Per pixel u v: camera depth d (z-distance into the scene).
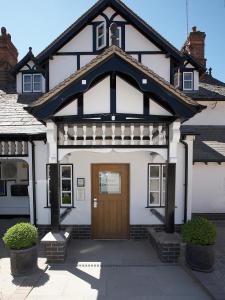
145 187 8.86
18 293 5.44
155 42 9.63
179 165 9.00
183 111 6.59
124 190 8.88
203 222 6.47
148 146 7.02
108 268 6.62
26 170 11.69
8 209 11.66
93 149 6.97
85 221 8.85
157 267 6.68
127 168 8.85
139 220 8.88
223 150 11.35
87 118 6.78
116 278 6.14
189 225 6.52
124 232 8.88
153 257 7.27
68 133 7.18
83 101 6.80
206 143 11.82
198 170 11.55
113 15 9.57
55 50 9.62
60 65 9.76
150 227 8.66
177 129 6.80
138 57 9.67
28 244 6.18
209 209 11.59
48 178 8.89
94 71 6.42
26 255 6.18
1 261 6.98
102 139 6.96
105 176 8.88
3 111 10.32
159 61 9.70
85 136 6.95
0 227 10.15
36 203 8.93
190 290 5.67
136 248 7.96
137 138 7.21
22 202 11.70
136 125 7.05
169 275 6.29
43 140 8.77
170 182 7.13
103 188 8.88
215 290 5.43
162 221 8.42
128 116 6.79
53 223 7.14
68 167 8.90
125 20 9.62
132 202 8.85
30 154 8.84
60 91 6.45
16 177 11.69
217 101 12.91
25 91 12.20
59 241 6.84
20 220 11.21
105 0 9.35
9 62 14.20
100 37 9.66
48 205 8.91
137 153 8.83
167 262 6.89
